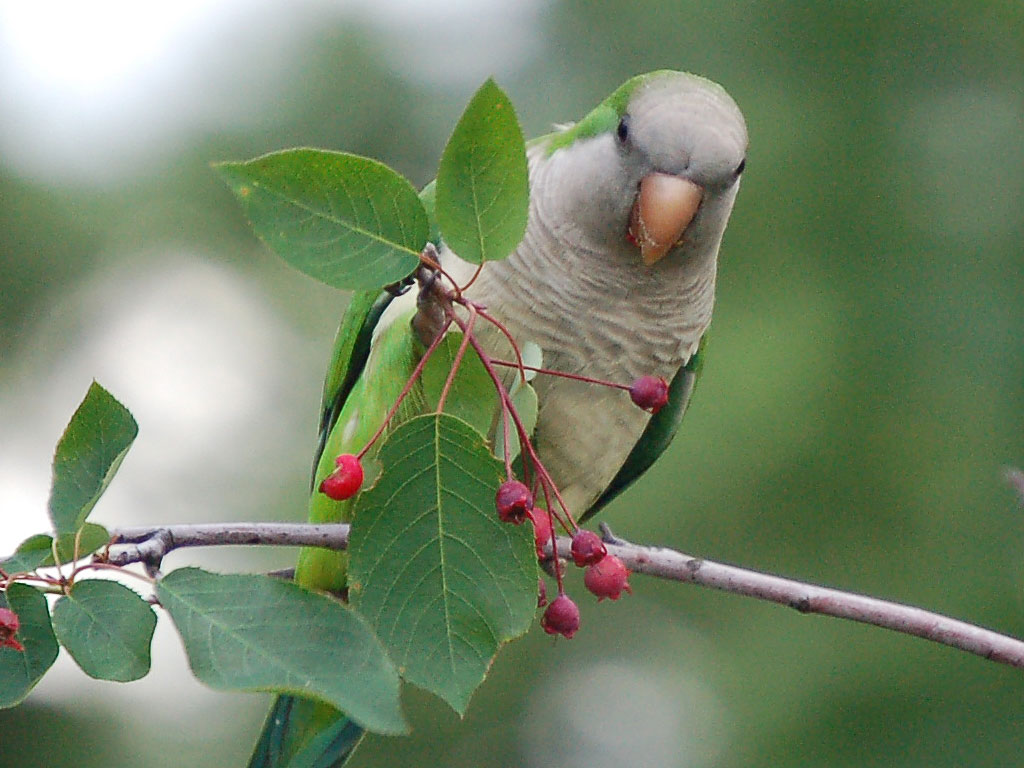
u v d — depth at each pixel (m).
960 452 10.18
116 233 12.20
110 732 10.80
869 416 10.17
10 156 11.96
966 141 10.73
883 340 10.30
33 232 11.98
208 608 3.71
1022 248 10.49
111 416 3.96
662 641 11.42
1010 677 10.11
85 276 12.20
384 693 3.58
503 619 4.01
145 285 12.34
